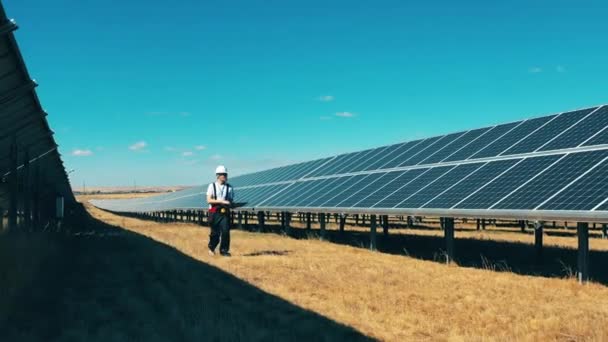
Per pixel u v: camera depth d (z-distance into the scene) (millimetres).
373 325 8875
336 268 15312
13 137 17781
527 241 26781
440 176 21031
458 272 14953
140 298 10641
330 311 9828
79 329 8219
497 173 18297
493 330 8656
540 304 10664
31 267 11977
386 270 15094
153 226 42938
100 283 12281
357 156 34094
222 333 7980
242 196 40375
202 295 11000
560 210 13477
